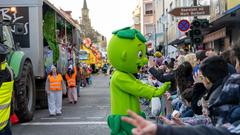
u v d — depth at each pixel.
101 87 31.33
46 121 12.40
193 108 5.51
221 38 19.34
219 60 3.88
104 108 15.77
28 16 13.79
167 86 6.25
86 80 34.97
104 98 20.56
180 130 2.37
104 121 12.22
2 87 5.63
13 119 11.80
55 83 13.81
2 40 11.17
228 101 3.20
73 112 14.63
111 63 6.51
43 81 15.61
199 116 5.04
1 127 5.66
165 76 8.16
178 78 6.64
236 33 17.08
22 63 11.80
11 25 11.88
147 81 13.90
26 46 13.86
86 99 20.12
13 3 13.78
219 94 3.52
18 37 13.88
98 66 72.94
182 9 16.55
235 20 16.41
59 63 17.12
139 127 2.33
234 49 3.34
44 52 15.16
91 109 15.50
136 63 6.38
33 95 12.91
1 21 11.59
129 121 2.35
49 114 13.90
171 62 10.62
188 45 18.33
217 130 2.47
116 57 6.38
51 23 16.14
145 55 6.59
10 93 5.81
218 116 3.26
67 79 18.16
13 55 11.77
